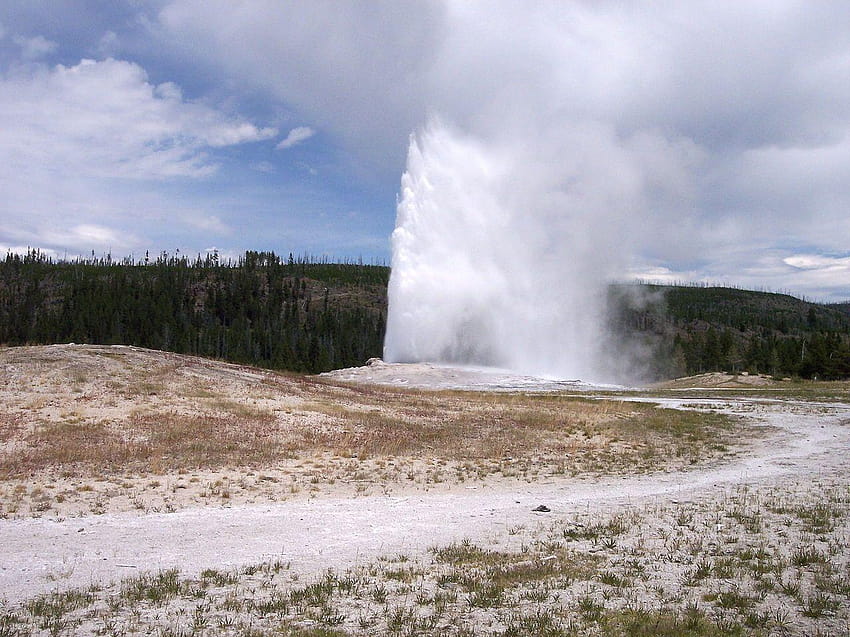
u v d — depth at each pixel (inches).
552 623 309.7
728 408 1560.0
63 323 4640.8
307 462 789.9
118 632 302.7
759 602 336.5
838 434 1135.0
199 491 641.6
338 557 433.4
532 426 1165.1
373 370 2333.9
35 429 812.0
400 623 312.7
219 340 4473.4
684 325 6658.5
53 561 421.7
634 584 369.1
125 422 885.8
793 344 4065.0
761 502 582.2
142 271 7126.0
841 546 432.5
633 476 790.5
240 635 298.8
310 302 6653.5
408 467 801.6
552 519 538.9
